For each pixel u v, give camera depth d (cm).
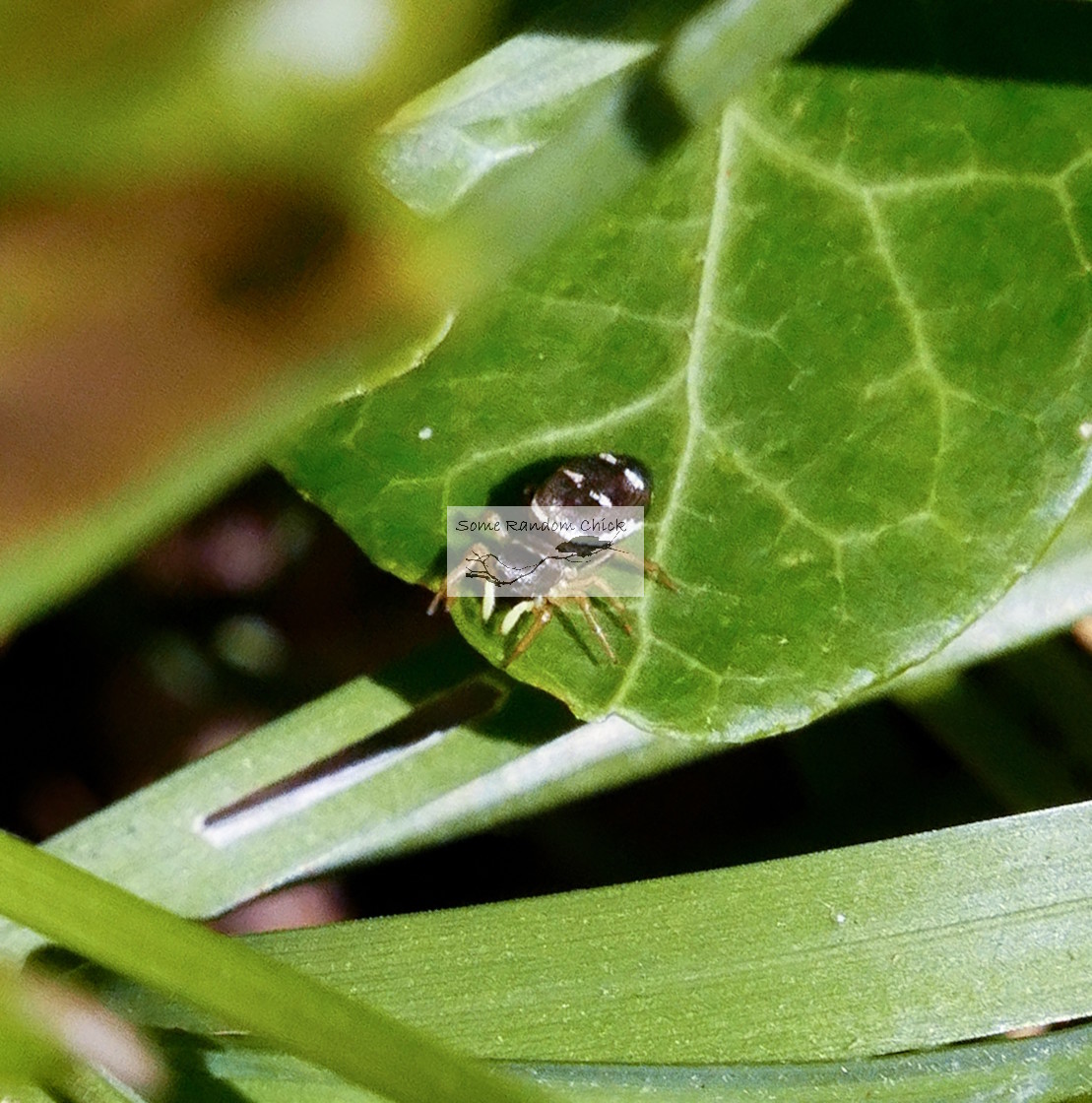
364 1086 12
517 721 13
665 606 13
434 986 13
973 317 13
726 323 13
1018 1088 12
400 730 13
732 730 13
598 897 13
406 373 13
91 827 13
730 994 13
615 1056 12
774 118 13
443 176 12
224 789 13
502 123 13
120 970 12
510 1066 12
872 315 13
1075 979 13
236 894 13
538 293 13
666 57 11
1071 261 13
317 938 13
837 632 13
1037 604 13
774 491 13
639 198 13
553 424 13
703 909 13
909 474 13
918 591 13
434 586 13
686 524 13
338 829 13
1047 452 13
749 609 13
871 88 13
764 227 13
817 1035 12
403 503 13
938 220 13
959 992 13
